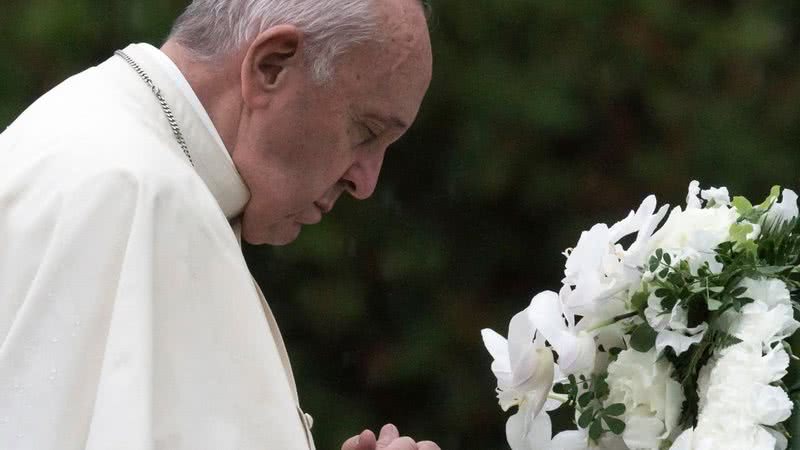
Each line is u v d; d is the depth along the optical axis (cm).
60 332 470
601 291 477
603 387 481
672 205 1569
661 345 467
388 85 527
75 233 479
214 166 524
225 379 483
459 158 1566
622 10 1587
